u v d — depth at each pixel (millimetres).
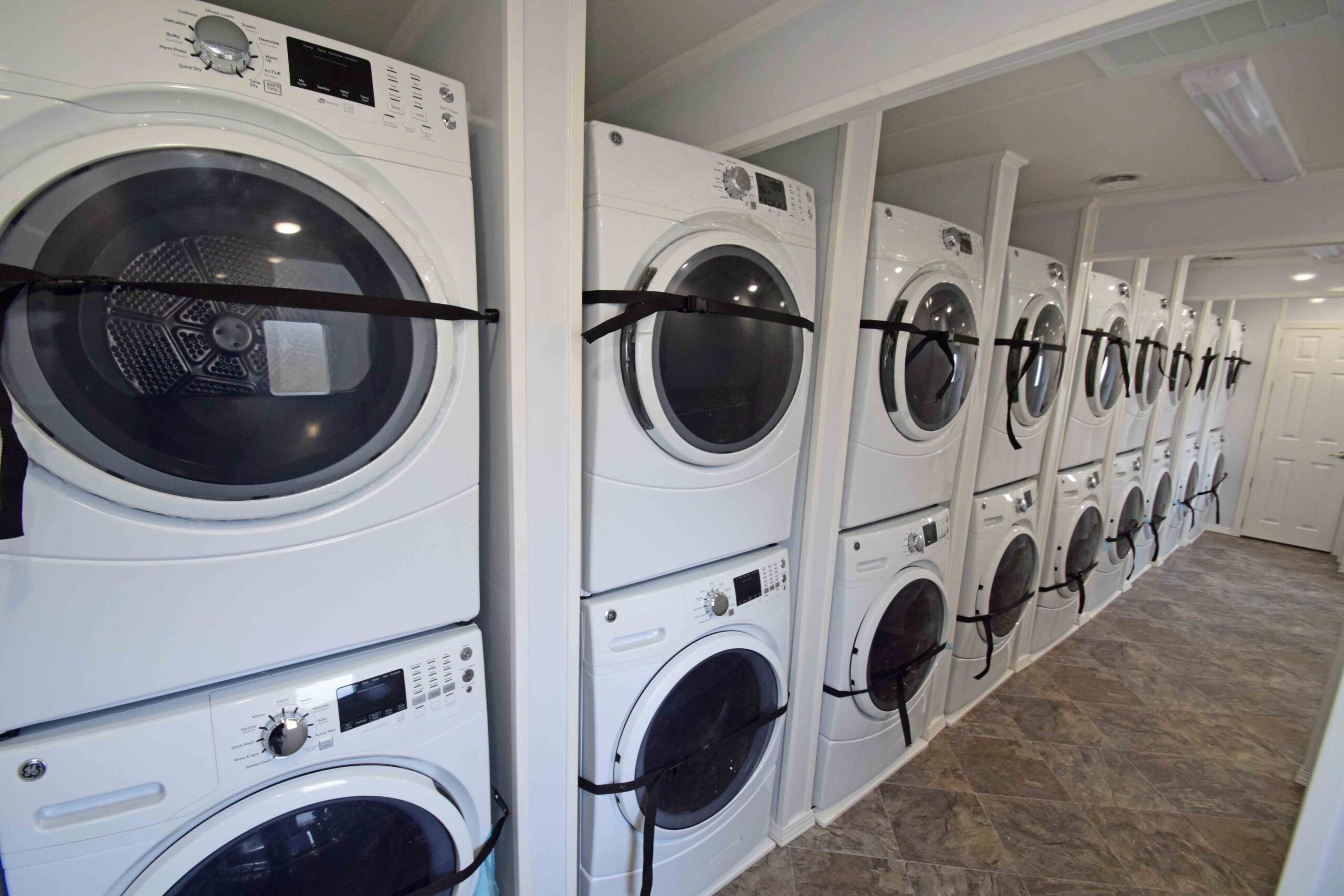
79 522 700
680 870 1508
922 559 2031
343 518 888
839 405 1656
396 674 970
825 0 1193
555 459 1124
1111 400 3143
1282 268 4172
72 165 639
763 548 1646
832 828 1962
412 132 881
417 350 905
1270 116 1730
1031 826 2023
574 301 1095
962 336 1825
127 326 681
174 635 784
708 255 1214
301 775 893
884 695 1987
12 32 609
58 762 721
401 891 1022
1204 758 2432
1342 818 853
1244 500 5766
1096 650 3359
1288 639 3557
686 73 1555
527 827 1224
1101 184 2553
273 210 771
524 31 967
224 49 720
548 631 1177
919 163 2309
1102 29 855
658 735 1363
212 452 757
